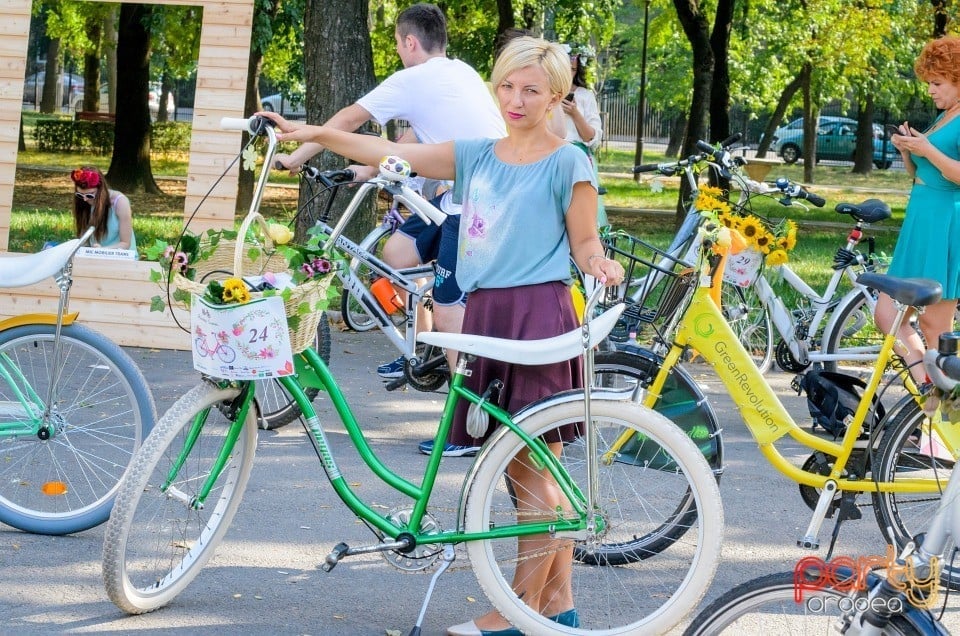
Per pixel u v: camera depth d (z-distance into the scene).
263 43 23.56
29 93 28.41
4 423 6.30
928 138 7.38
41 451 7.18
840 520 5.93
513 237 4.86
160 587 5.29
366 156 5.11
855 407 6.03
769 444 5.96
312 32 14.47
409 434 8.55
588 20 29.56
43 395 6.43
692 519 5.74
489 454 4.85
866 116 48.12
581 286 7.55
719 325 5.93
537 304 4.85
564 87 4.88
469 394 4.91
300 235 14.17
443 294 7.77
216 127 11.20
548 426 4.82
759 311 10.58
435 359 8.40
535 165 4.89
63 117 24.52
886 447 5.99
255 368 4.88
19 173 22.59
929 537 3.62
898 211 32.41
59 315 6.23
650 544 5.80
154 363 10.45
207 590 5.58
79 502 6.52
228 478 5.49
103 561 4.98
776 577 3.85
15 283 6.07
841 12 34.28
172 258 5.05
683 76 46.41
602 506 5.29
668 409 6.04
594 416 4.82
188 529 5.62
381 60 36.03
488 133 7.77
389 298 8.44
